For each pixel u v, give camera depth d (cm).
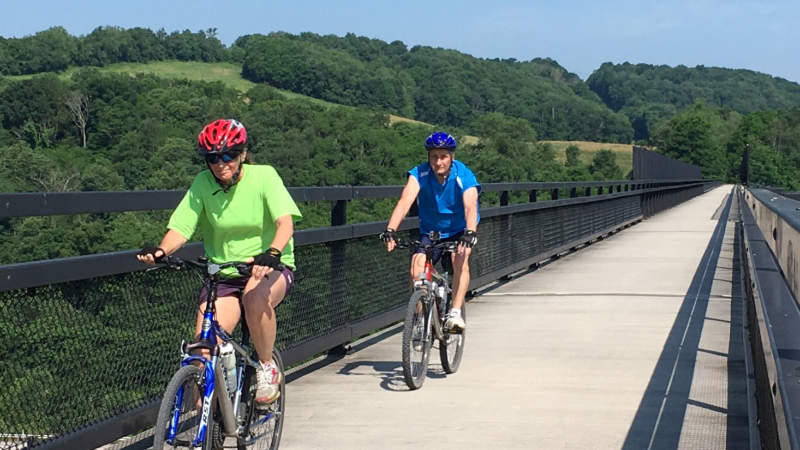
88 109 15625
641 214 2950
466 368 707
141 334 487
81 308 443
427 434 520
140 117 15350
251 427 423
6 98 15650
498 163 19088
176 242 410
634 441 502
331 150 15175
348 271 776
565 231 1712
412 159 15775
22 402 405
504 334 862
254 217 415
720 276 1359
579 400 599
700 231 2414
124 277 475
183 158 13475
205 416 377
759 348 459
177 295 521
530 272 1432
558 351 773
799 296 341
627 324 919
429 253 649
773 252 512
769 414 346
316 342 703
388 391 632
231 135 396
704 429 525
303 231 674
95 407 451
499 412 570
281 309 659
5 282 385
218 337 395
